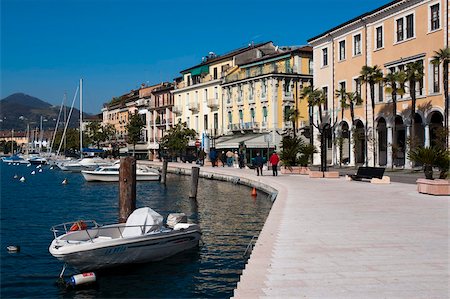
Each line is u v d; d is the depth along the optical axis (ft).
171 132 273.13
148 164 250.98
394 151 148.87
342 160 182.80
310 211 58.34
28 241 62.34
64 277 45.52
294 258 33.68
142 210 50.52
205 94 274.98
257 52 248.11
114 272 46.44
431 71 138.41
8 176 218.59
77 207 100.37
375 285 27.14
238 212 85.35
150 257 48.39
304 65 222.69
